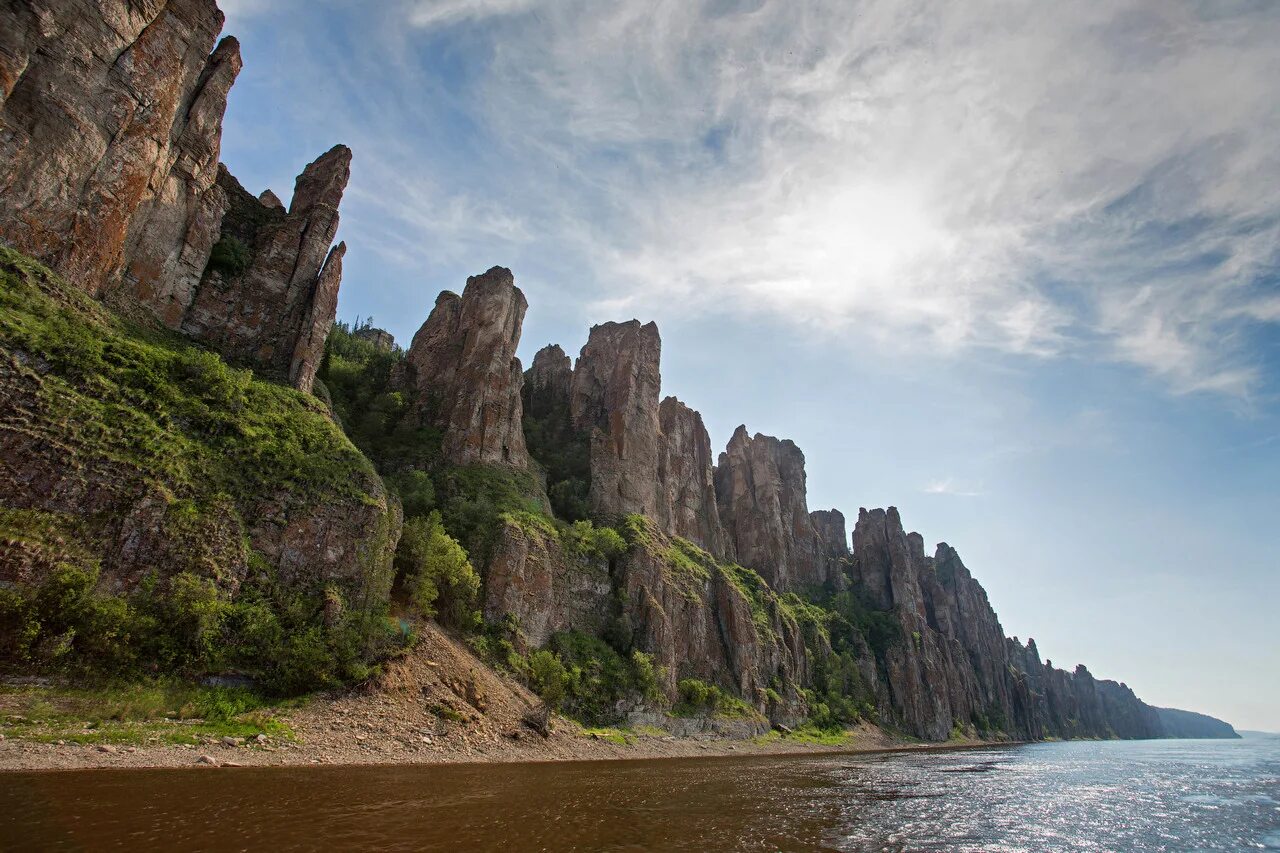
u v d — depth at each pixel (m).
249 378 62.53
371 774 35.31
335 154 86.31
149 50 59.91
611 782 42.16
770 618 135.00
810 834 30.31
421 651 56.12
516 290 114.06
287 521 52.09
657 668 85.56
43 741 30.20
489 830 24.73
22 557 36.56
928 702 162.75
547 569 81.81
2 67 48.66
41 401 42.38
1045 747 172.38
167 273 65.00
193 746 34.69
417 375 111.94
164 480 46.28
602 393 141.12
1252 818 44.94
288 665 44.84
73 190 53.25
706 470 160.50
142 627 39.91
